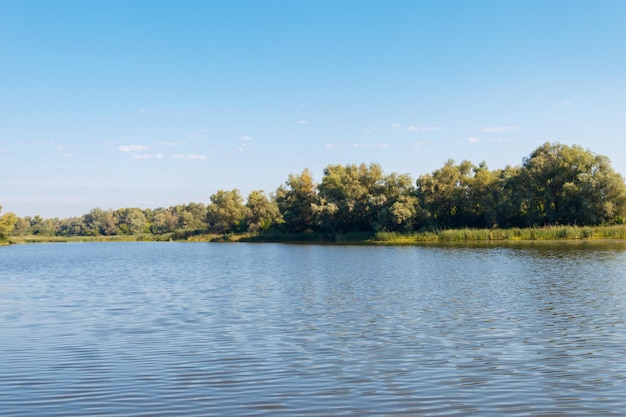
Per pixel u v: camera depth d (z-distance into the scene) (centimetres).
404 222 12738
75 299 3944
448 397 1617
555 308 3147
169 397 1655
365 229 14375
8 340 2486
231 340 2428
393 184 14438
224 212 19538
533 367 1928
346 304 3444
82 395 1684
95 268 7381
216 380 1820
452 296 3703
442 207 13588
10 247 18762
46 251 14588
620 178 11094
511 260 6525
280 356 2125
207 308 3375
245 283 4853
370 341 2370
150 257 10188
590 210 11144
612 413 1477
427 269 5734
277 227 17150
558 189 11944
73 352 2241
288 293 4053
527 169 12000
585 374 1838
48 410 1561
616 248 8175
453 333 2512
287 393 1673
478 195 13112
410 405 1554
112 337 2530
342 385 1744
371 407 1542
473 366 1948
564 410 1503
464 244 10512
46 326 2834
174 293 4209
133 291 4412
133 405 1592
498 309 3145
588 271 5069
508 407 1530
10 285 5081
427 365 1966
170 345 2345
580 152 11694
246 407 1560
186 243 18888
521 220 12556
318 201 14875
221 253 10888
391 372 1883
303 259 8012
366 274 5372
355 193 14312
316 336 2491
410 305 3347
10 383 1816
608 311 3025
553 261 6209
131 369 1969
